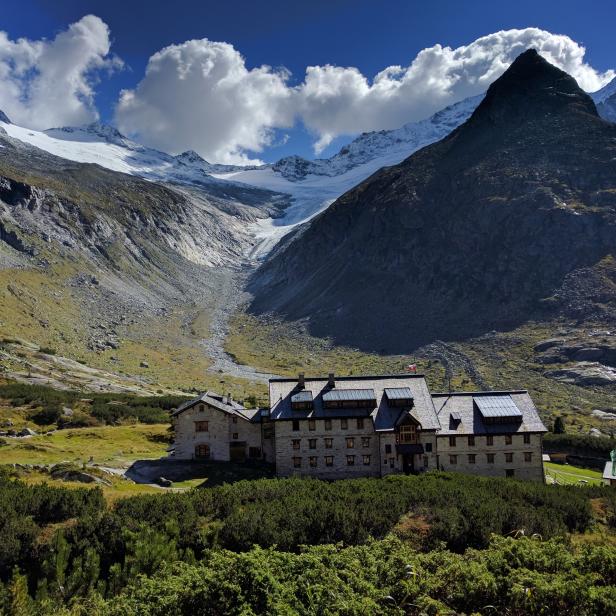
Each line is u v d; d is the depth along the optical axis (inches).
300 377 3376.0
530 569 1264.8
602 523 2196.1
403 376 3442.4
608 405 6274.6
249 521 1844.2
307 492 2249.0
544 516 2038.6
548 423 5516.7
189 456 3289.9
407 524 1961.1
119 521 1781.5
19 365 6136.8
